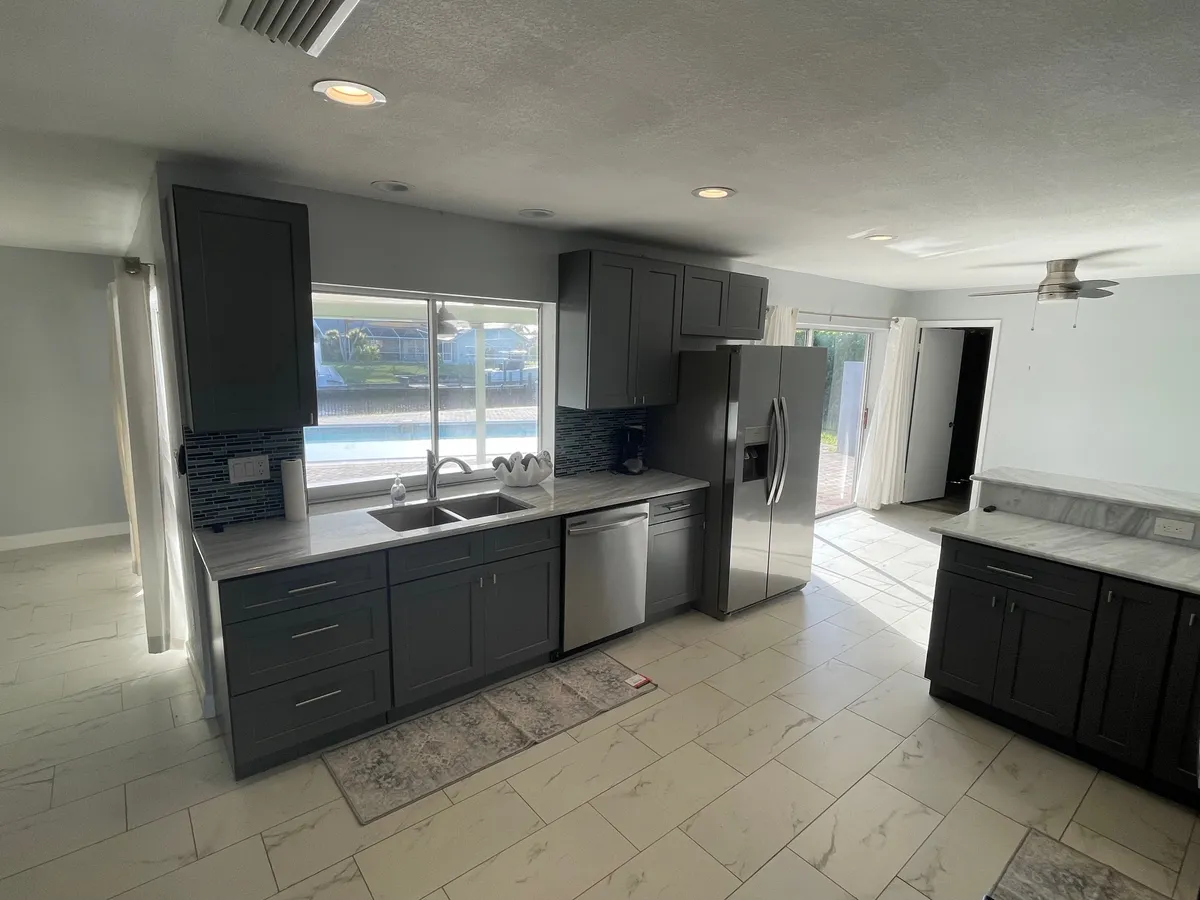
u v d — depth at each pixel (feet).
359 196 9.43
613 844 6.98
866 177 7.81
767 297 15.76
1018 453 19.02
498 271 11.21
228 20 4.26
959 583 9.67
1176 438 16.03
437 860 6.71
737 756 8.57
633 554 11.59
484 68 4.98
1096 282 12.44
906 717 9.62
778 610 13.55
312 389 8.56
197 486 8.80
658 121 6.11
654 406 13.57
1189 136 6.13
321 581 7.98
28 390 15.83
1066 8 3.93
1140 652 7.91
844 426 21.59
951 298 20.48
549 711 9.52
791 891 6.42
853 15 4.09
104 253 16.14
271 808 7.38
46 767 8.01
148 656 10.87
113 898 6.15
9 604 12.90
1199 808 7.71
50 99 5.73
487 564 9.61
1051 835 7.27
